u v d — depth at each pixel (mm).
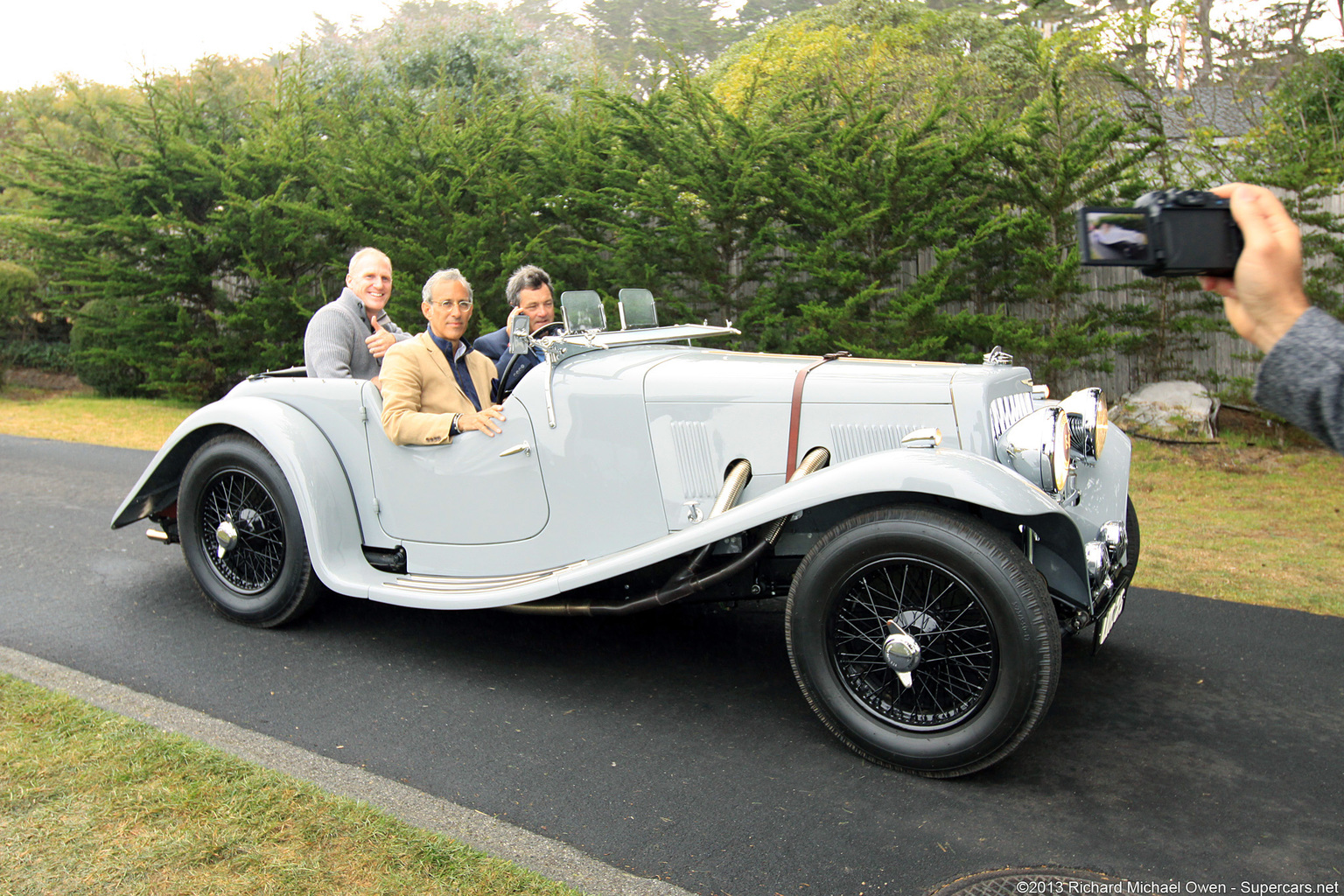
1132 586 4707
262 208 11664
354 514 3877
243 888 2100
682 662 3695
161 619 4102
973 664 2736
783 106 10047
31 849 2227
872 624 2912
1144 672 3600
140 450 8820
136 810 2416
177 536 4496
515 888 2139
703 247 9547
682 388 3277
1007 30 18359
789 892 2191
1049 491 2953
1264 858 2336
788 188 9539
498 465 3529
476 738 3012
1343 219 8297
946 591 2713
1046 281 8977
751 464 3203
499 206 10586
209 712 3160
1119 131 8641
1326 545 5559
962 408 3014
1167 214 974
